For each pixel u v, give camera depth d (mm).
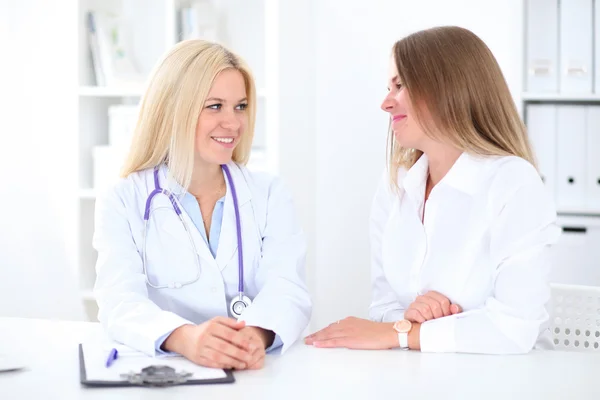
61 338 1686
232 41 3498
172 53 1796
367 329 1668
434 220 1818
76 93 3344
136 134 1848
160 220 1793
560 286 1966
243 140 1909
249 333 1520
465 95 1753
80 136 3381
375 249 2008
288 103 3238
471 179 1771
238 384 1369
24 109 3533
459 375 1428
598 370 1469
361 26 3447
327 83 3500
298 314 1710
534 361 1535
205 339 1471
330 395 1303
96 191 3350
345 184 3512
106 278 1729
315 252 3549
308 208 3459
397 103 1794
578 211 2959
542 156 3002
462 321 1622
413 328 1633
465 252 1781
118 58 3422
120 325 1609
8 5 3516
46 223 3547
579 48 2947
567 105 2988
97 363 1475
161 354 1548
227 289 1825
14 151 3553
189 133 1755
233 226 1834
